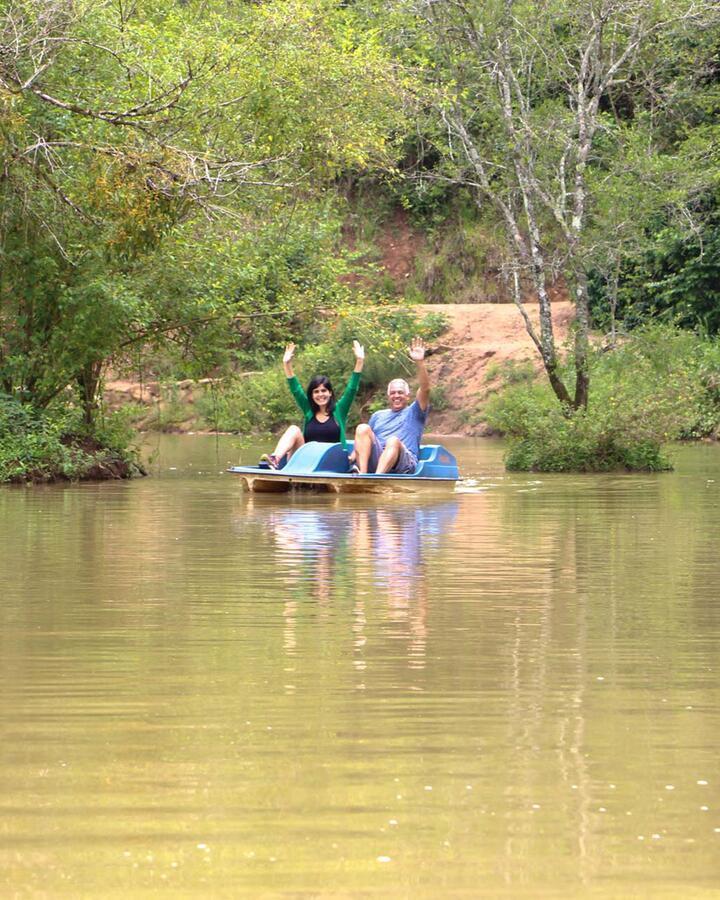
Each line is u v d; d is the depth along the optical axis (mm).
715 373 68312
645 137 52844
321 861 8812
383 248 100562
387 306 49469
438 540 26125
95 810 9742
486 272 97188
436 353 80562
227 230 45000
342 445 38750
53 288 44031
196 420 75688
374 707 12594
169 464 51719
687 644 15602
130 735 11609
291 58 41469
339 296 48250
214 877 8562
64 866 8734
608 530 27969
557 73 50969
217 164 37906
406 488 38500
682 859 8875
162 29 47031
